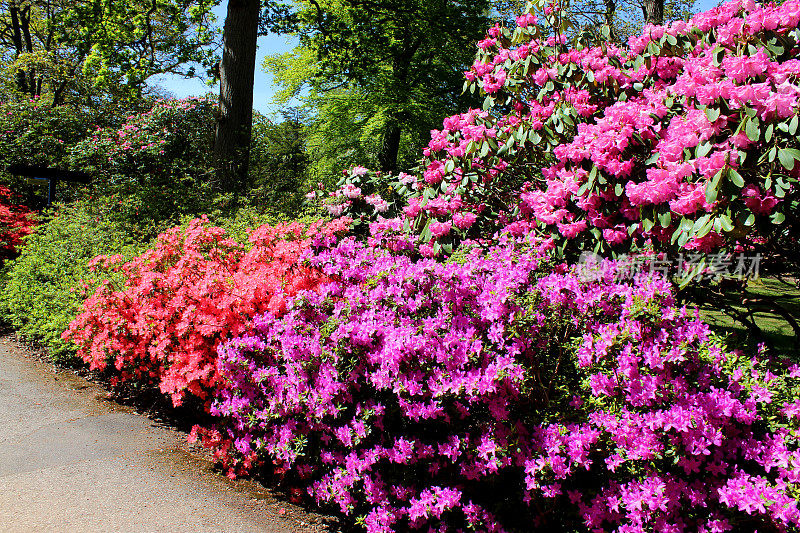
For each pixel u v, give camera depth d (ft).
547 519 7.80
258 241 13.12
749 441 6.63
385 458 8.84
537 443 7.38
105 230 21.39
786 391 6.95
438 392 7.67
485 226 13.09
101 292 13.14
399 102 52.03
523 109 12.94
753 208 7.50
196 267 12.78
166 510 8.12
